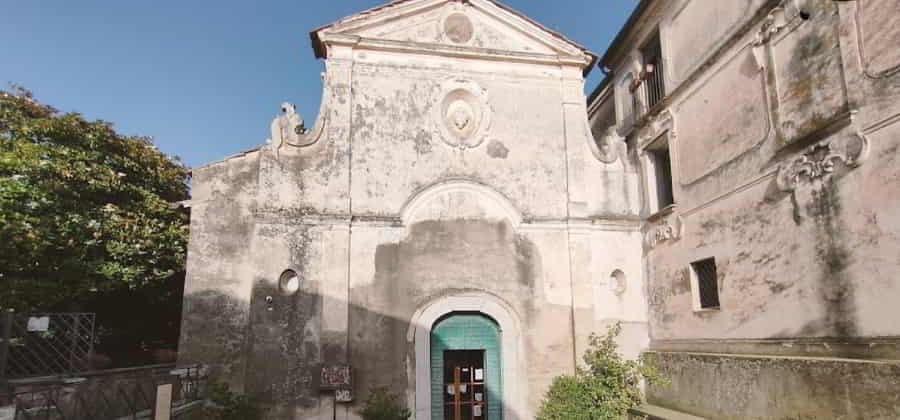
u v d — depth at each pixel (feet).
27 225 37.96
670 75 40.22
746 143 31.76
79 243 41.47
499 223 39.88
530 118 42.24
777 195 29.07
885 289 22.52
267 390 34.30
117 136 48.14
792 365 26.58
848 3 24.93
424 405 36.19
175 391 31.12
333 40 40.04
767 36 30.17
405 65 41.09
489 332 38.96
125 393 27.09
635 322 40.91
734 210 32.53
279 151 37.83
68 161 42.83
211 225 37.35
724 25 34.22
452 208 39.50
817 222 26.30
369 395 35.47
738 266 31.91
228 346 35.96
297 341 35.24
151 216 47.16
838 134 25.25
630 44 46.62
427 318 37.45
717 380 32.22
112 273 41.91
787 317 27.99
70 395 23.77
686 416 33.91
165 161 52.16
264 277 35.70
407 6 41.52
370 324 36.52
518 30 43.32
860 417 22.70
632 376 36.96
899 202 22.06
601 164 42.70
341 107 39.40
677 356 36.35
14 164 39.78
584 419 34.94
